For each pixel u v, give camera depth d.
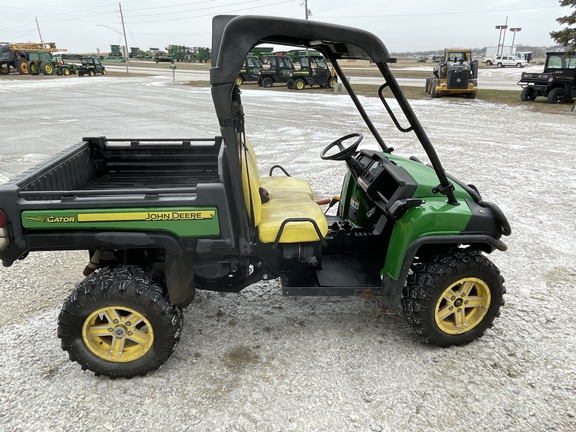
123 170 3.95
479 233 2.87
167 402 2.58
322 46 3.22
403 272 2.85
